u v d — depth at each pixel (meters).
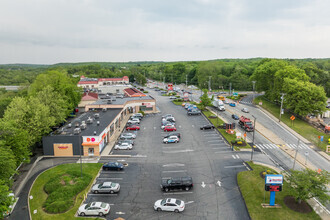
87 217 29.11
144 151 49.59
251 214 28.84
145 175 39.31
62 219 28.72
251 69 175.62
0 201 24.89
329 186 35.81
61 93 74.44
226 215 29.06
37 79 84.81
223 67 186.50
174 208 29.73
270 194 30.11
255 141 55.25
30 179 38.84
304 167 42.56
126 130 64.94
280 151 49.72
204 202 31.72
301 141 55.91
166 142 54.09
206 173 39.59
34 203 32.28
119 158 46.22
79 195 33.66
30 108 48.31
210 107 93.50
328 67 149.62
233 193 33.69
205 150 49.50
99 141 47.16
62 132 50.38
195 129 64.12
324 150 50.78
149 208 30.75
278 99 87.75
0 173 31.23
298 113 74.88
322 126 67.25
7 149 34.22
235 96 117.69
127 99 88.19
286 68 87.56
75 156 47.44
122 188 35.47
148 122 73.00
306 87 69.56
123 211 30.17
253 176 37.72
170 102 107.88
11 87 171.75
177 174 39.41
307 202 31.31
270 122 71.56
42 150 50.75
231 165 42.38
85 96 92.88
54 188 34.91
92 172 40.12
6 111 47.09
